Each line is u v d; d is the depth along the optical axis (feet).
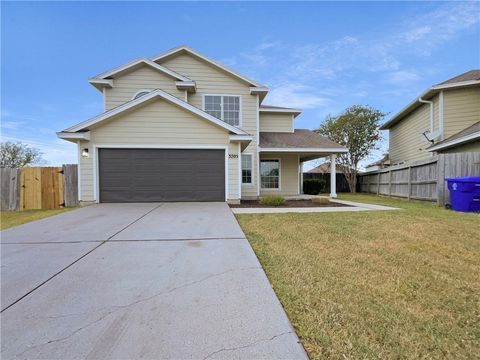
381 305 8.71
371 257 13.30
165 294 9.23
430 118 45.27
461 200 27.94
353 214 26.00
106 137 32.04
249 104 44.96
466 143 37.06
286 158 51.03
